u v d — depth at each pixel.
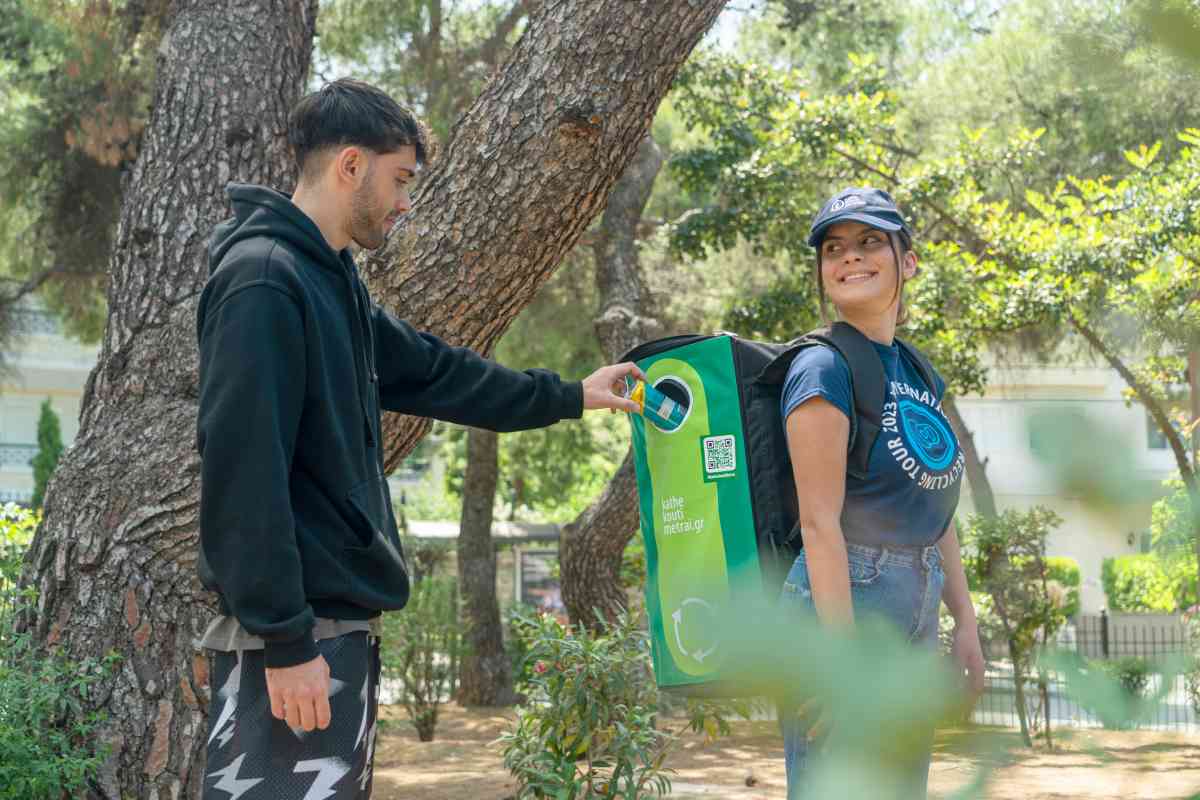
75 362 29.59
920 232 10.61
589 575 10.23
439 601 11.23
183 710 3.75
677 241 10.99
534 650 4.61
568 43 3.70
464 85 10.77
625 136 3.76
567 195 3.73
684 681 2.30
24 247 12.22
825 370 2.16
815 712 0.77
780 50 13.66
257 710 1.99
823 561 2.08
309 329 2.03
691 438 2.38
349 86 2.24
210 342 1.97
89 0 8.16
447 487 29.20
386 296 3.73
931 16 14.17
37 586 3.91
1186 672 0.53
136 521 3.85
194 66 4.45
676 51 3.74
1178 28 0.46
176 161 4.33
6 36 10.18
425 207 3.79
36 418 30.75
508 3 10.97
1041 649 0.57
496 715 12.58
